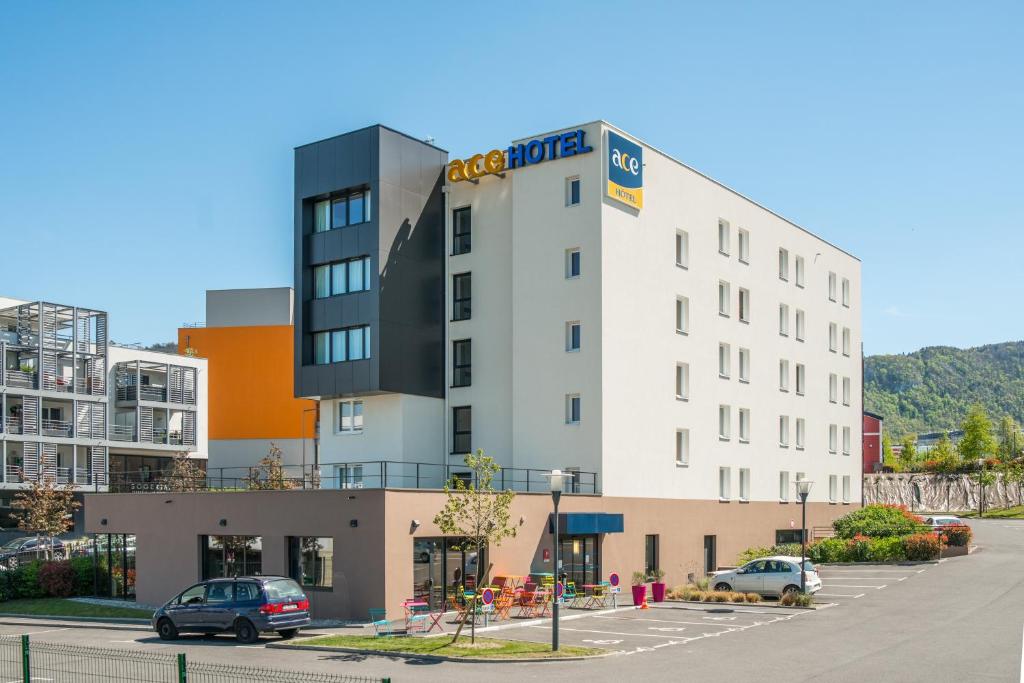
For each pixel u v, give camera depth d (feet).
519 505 110.11
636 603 107.96
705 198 148.66
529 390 128.36
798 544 159.12
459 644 80.64
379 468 129.70
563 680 65.77
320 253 132.05
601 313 123.75
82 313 239.30
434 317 134.82
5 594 125.08
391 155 129.39
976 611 98.84
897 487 308.81
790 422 170.81
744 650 78.38
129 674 63.41
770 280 167.12
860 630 88.69
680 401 139.23
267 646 83.25
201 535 111.75
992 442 341.00
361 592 97.30
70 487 199.52
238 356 260.83
